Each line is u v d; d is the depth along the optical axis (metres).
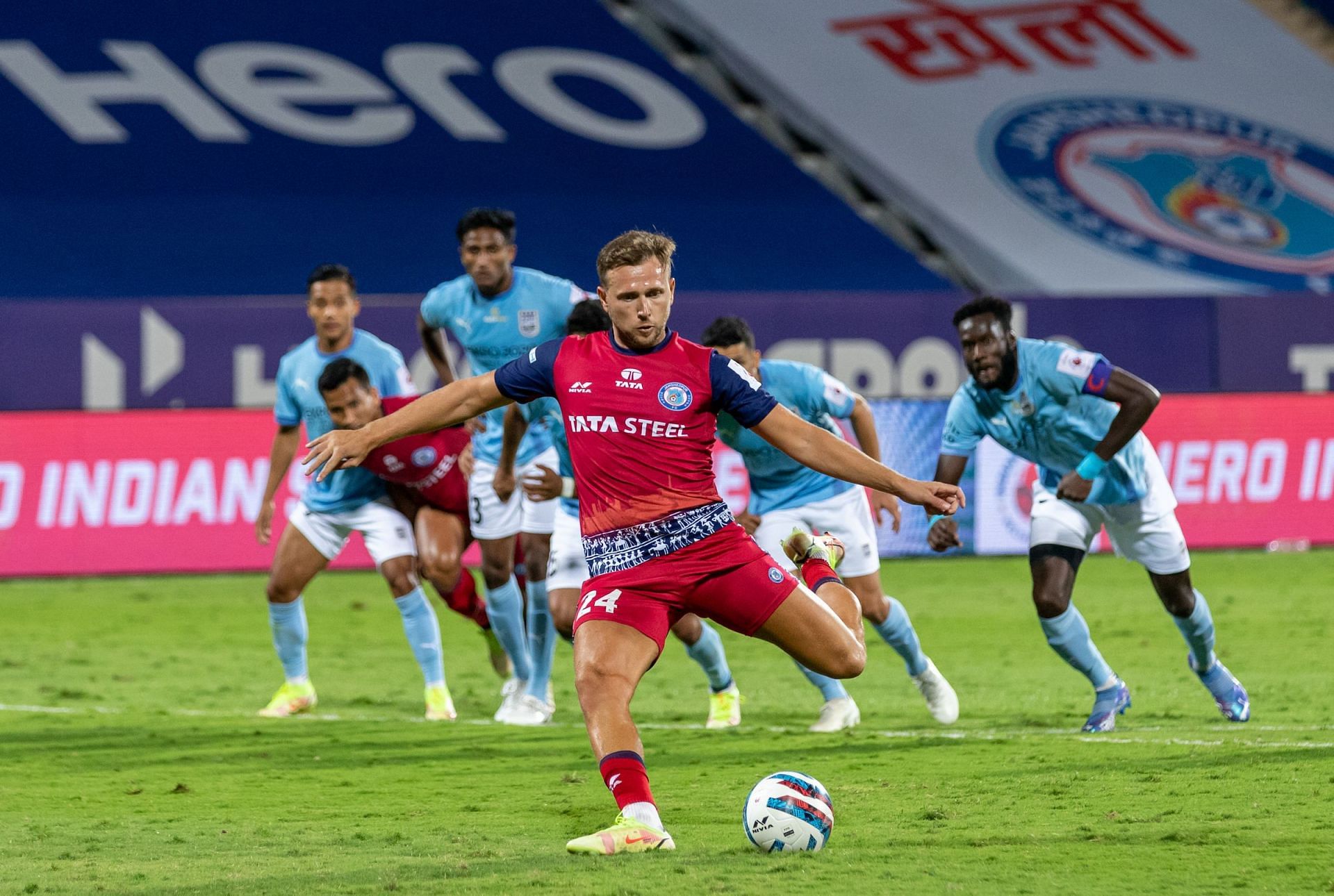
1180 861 17.48
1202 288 84.62
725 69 95.38
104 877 17.83
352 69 91.69
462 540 33.88
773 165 91.50
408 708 34.59
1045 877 16.73
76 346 60.94
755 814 18.19
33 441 60.03
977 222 87.94
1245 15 99.00
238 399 61.84
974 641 43.91
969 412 28.86
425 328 36.47
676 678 39.25
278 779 25.33
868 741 28.06
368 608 54.47
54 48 89.38
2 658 43.09
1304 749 25.41
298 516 33.59
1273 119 94.56
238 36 91.50
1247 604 49.91
